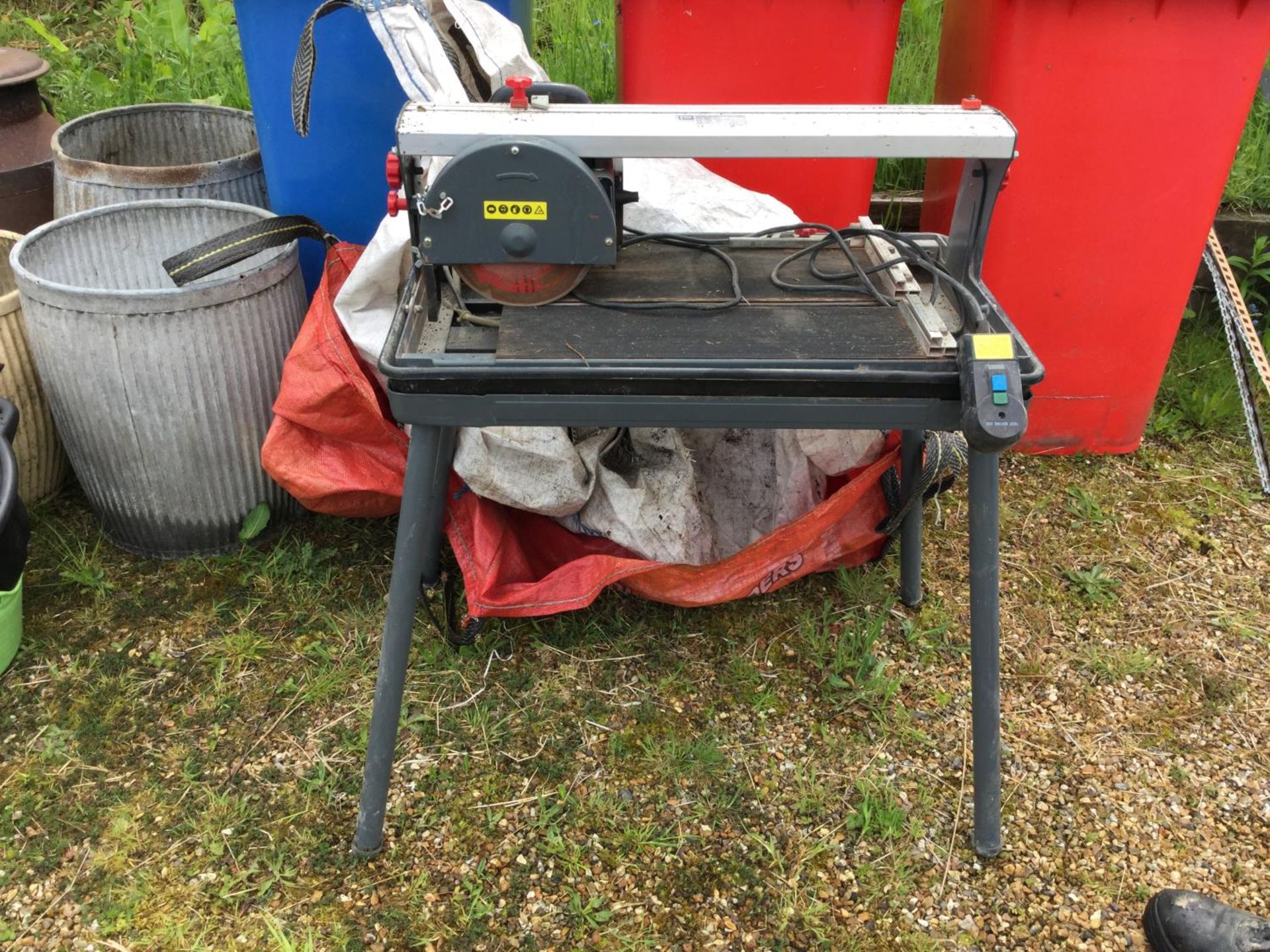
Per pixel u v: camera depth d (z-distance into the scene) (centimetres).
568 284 151
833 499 194
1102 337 249
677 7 213
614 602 220
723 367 138
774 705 198
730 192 206
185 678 199
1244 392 271
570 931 158
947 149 140
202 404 207
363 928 158
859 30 214
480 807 177
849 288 162
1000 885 167
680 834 173
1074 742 192
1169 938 154
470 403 140
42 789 177
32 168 275
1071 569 233
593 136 137
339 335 190
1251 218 304
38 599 216
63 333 198
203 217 231
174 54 364
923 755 188
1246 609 224
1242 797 182
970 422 131
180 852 168
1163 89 214
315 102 214
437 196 138
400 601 154
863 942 158
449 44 178
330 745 187
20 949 154
